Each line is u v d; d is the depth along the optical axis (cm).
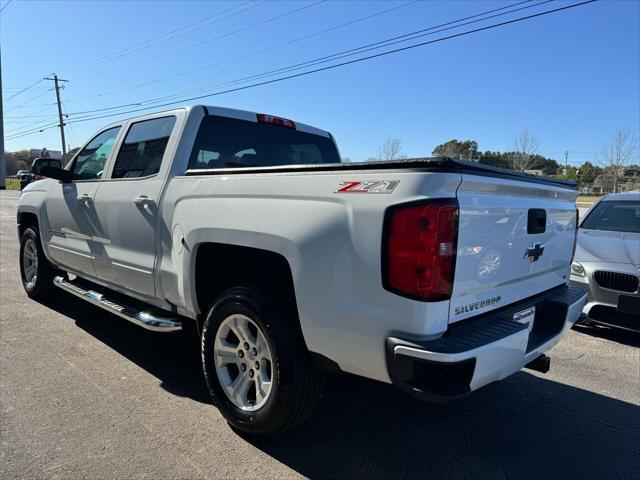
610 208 675
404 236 218
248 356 296
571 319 323
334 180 246
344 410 342
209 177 318
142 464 267
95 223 428
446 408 351
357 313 234
